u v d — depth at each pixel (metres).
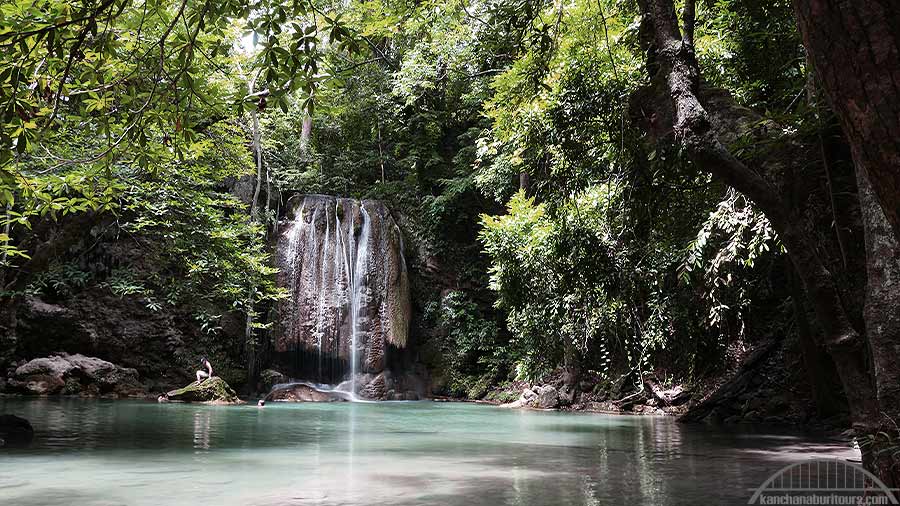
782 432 12.58
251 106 5.50
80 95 5.89
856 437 4.09
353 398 24.78
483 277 27.69
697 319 12.74
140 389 22.11
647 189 7.27
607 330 14.16
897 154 1.77
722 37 11.09
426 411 18.86
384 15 12.58
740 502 5.79
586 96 9.48
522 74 9.65
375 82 27.86
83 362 21.67
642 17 5.73
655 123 5.42
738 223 9.93
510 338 26.52
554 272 13.80
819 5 1.86
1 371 21.30
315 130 29.23
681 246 11.46
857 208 7.65
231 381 23.98
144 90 5.83
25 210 9.62
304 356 25.19
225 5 5.01
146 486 6.49
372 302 26.08
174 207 13.45
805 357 13.54
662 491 6.36
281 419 15.02
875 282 3.78
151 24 8.04
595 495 6.14
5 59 5.28
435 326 27.55
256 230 17.41
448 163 29.38
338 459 8.57
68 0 5.30
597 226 11.49
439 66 20.17
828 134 6.04
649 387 18.23
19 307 21.59
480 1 12.24
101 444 9.71
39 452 8.83
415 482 6.82
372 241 26.52
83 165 9.40
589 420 15.73
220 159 13.76
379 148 29.86
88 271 23.00
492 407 21.12
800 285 12.91
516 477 7.20
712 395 15.94
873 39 1.76
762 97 10.50
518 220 15.73
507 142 15.61
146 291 16.67
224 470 7.53
